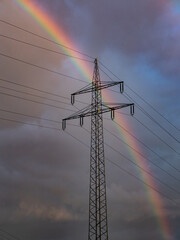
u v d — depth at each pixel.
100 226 68.12
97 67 76.06
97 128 73.25
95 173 71.25
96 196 69.94
